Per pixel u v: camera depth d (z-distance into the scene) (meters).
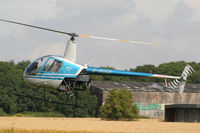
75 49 90.88
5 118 177.75
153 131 108.56
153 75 94.81
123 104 178.62
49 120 166.62
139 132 102.94
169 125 142.25
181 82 94.19
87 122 156.38
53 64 88.25
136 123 156.12
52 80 87.56
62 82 88.56
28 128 107.81
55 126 122.31
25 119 170.75
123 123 154.25
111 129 113.50
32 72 88.31
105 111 179.62
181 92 93.81
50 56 89.31
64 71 87.88
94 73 91.19
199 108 167.75
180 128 124.56
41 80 87.88
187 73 93.62
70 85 88.94
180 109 178.50
